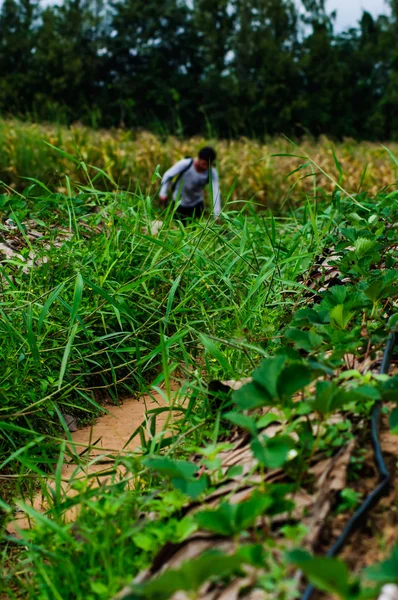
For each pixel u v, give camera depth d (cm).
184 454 282
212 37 5106
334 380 235
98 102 4925
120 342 391
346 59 5606
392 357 268
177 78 5012
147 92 5066
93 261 446
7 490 306
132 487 277
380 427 222
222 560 136
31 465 269
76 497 242
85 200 579
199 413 321
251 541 180
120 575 193
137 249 488
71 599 203
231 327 402
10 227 519
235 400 195
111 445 354
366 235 412
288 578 158
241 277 462
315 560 132
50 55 4781
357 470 201
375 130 4903
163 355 283
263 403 195
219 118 4709
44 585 210
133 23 5438
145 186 1275
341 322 271
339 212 520
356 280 388
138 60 5462
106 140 1416
